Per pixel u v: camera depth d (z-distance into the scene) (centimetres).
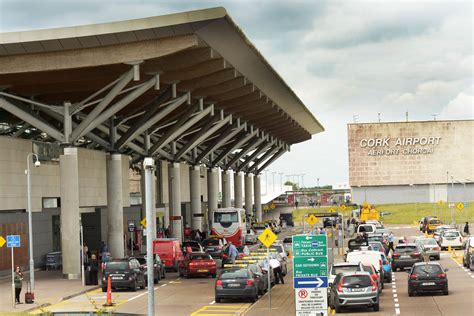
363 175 18625
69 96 6519
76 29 5375
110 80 6012
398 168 18538
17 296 3891
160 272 5388
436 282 3891
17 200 5962
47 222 6650
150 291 2092
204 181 12862
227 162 13375
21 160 6038
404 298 3884
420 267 3950
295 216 18412
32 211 6188
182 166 11238
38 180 6297
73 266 5644
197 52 5822
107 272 4600
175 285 5028
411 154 18488
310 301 2922
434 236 9200
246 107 9300
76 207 5744
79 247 5706
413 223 14475
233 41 6012
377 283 3803
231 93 8031
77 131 5816
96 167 7506
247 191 15188
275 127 12650
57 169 6644
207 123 9044
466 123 18450
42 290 4684
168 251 6012
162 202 10100
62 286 4962
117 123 7000
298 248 2936
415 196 18538
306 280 2919
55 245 6856
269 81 8312
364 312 3350
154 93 6844
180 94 7156
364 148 18588
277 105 10225
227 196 13125
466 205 15638
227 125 10256
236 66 6788
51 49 5509
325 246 2916
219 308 3700
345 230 11000
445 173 18462
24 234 6134
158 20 5328
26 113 5747
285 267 5700
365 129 18588
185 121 7919
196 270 5553
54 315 3469
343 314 3300
